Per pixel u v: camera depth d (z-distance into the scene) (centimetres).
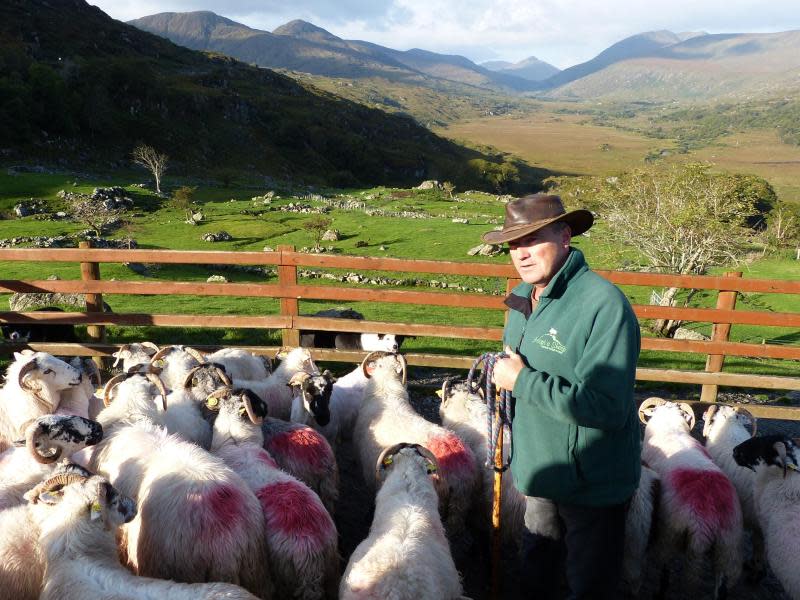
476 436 572
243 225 6675
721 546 458
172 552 390
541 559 361
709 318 773
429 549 375
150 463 438
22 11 17138
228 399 508
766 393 984
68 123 11862
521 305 349
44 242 5112
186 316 819
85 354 816
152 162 10488
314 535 410
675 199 2855
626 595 498
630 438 330
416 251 5425
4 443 550
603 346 298
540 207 312
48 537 371
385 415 585
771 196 7219
